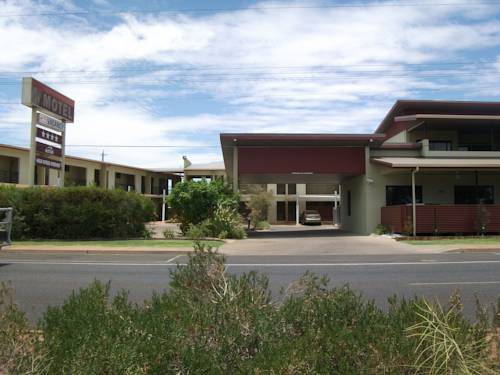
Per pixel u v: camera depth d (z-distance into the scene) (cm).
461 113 2944
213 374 312
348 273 1170
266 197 4534
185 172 5350
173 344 322
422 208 2236
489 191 2598
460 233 2255
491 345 357
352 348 310
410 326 362
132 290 920
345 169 2583
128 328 347
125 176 5322
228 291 415
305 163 2584
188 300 419
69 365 300
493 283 1009
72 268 1281
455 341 329
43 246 1823
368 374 294
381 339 322
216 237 2322
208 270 453
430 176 2586
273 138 2462
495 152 2566
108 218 2178
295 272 1186
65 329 376
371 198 2553
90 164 4684
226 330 352
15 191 2130
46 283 1015
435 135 2872
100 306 421
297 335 361
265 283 448
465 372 310
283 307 399
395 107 2984
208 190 2428
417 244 1967
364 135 2484
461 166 2219
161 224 4588
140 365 299
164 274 1158
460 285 981
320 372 295
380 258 1541
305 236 2548
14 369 299
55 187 2186
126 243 1961
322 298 417
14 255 1642
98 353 298
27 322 409
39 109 2262
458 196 2595
